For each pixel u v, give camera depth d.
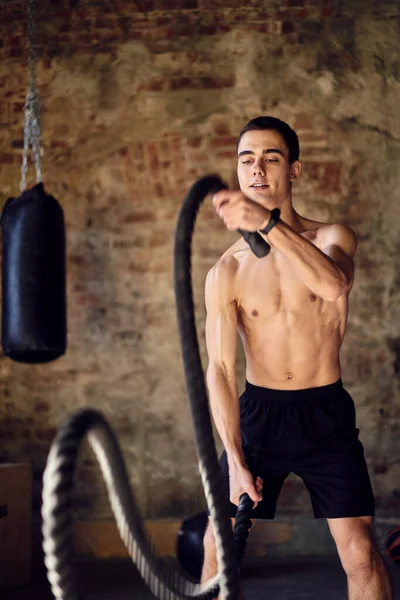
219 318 2.53
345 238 2.39
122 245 5.14
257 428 2.48
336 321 2.51
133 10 5.20
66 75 5.22
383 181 5.04
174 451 5.05
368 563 2.29
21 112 5.25
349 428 2.47
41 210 4.47
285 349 2.48
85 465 5.02
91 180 5.18
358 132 5.05
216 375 2.51
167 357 5.09
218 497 1.07
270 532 4.86
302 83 5.08
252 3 5.14
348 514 2.35
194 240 5.09
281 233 1.91
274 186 2.33
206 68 5.14
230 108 5.11
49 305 4.48
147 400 5.08
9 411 5.14
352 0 5.09
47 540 0.67
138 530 0.87
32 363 4.68
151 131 5.14
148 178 5.14
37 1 5.27
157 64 5.17
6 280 4.51
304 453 2.43
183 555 4.27
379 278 5.02
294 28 5.11
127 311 5.12
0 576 4.12
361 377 5.00
